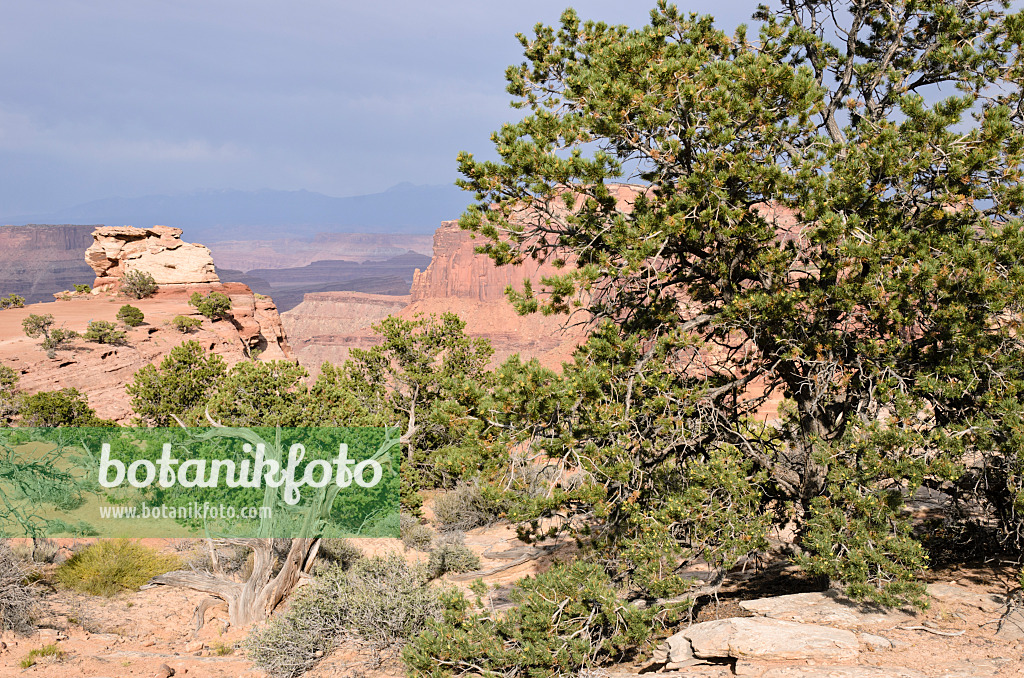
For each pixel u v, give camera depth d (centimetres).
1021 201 937
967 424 952
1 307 9881
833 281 1048
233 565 1984
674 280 1179
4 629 1450
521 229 1123
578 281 1046
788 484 1187
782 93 1023
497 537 2259
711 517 1026
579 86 1083
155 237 11494
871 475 944
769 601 1055
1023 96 1109
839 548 1031
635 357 1082
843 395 1129
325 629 1355
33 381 5800
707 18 1216
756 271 1053
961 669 771
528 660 964
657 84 1008
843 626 932
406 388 2762
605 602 993
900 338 1062
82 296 11162
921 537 1233
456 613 1086
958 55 1145
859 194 1005
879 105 1232
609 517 1166
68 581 1803
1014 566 1109
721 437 1175
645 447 1107
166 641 1521
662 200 1088
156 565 1939
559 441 995
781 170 1005
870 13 1264
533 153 1053
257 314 11500
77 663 1316
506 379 1030
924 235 993
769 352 1110
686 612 1121
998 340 980
